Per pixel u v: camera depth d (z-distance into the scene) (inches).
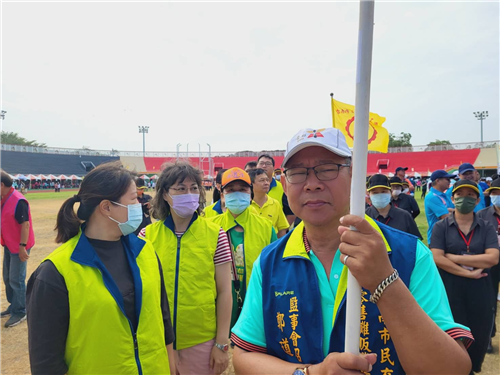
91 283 68.9
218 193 200.1
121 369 69.4
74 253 70.0
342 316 53.4
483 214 187.6
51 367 64.5
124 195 76.5
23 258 194.7
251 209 178.4
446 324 49.2
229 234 145.0
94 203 74.6
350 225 42.4
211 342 104.6
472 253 135.4
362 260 41.2
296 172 58.2
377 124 292.2
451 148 1736.0
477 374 141.0
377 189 175.5
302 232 63.6
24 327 190.1
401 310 41.3
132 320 74.7
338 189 55.9
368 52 40.6
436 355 41.3
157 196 110.3
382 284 41.3
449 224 142.3
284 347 57.6
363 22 40.7
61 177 1891.0
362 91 41.1
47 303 64.6
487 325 131.6
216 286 107.6
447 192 285.6
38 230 503.5
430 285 52.4
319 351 54.0
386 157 1808.6
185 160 115.0
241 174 144.5
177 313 101.4
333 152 54.3
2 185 189.8
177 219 110.0
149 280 80.2
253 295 64.4
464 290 135.3
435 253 142.1
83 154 2230.6
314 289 56.7
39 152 2091.5
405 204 244.5
